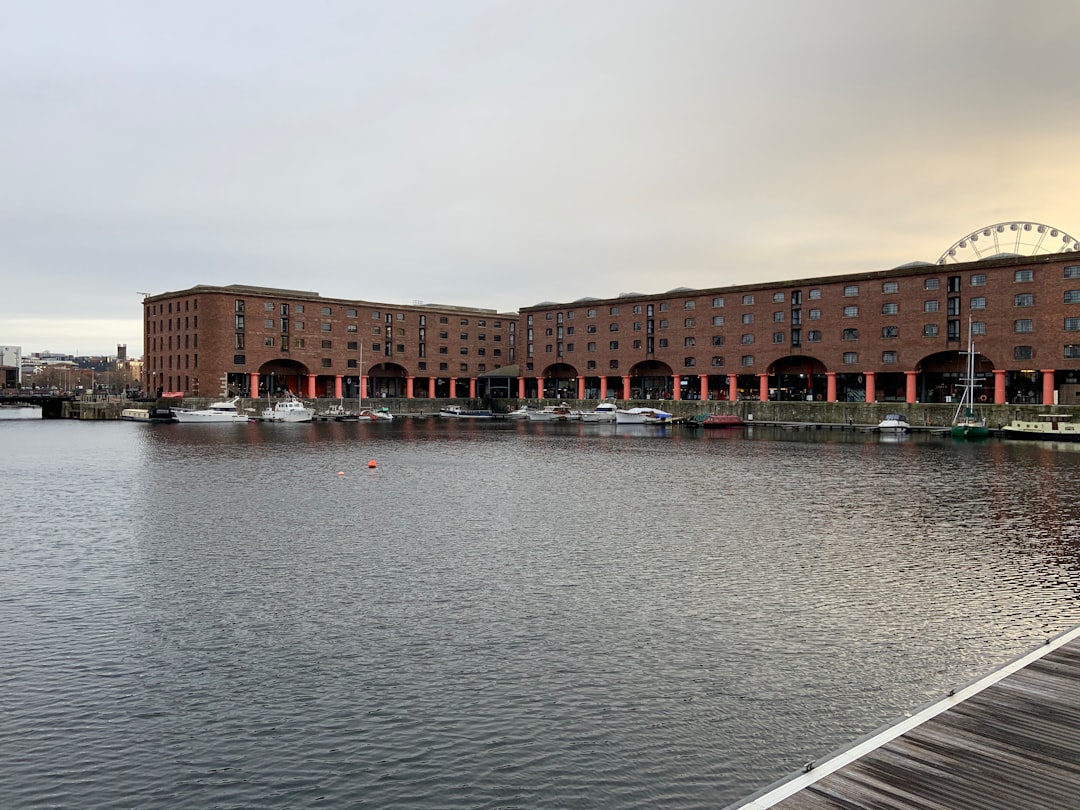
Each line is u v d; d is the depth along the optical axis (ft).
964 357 341.82
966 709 40.93
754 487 150.82
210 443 270.67
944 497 136.05
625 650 59.11
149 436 309.22
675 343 433.89
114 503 129.59
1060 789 32.89
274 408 419.95
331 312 478.18
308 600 71.97
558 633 62.90
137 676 54.65
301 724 47.50
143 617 67.41
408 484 156.15
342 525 109.29
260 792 40.37
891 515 117.39
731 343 410.11
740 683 53.01
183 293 458.50
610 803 39.09
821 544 96.12
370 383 517.14
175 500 132.87
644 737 45.60
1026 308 314.35
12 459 209.67
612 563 85.97
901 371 349.82
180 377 463.42
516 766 42.55
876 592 74.38
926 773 34.42
